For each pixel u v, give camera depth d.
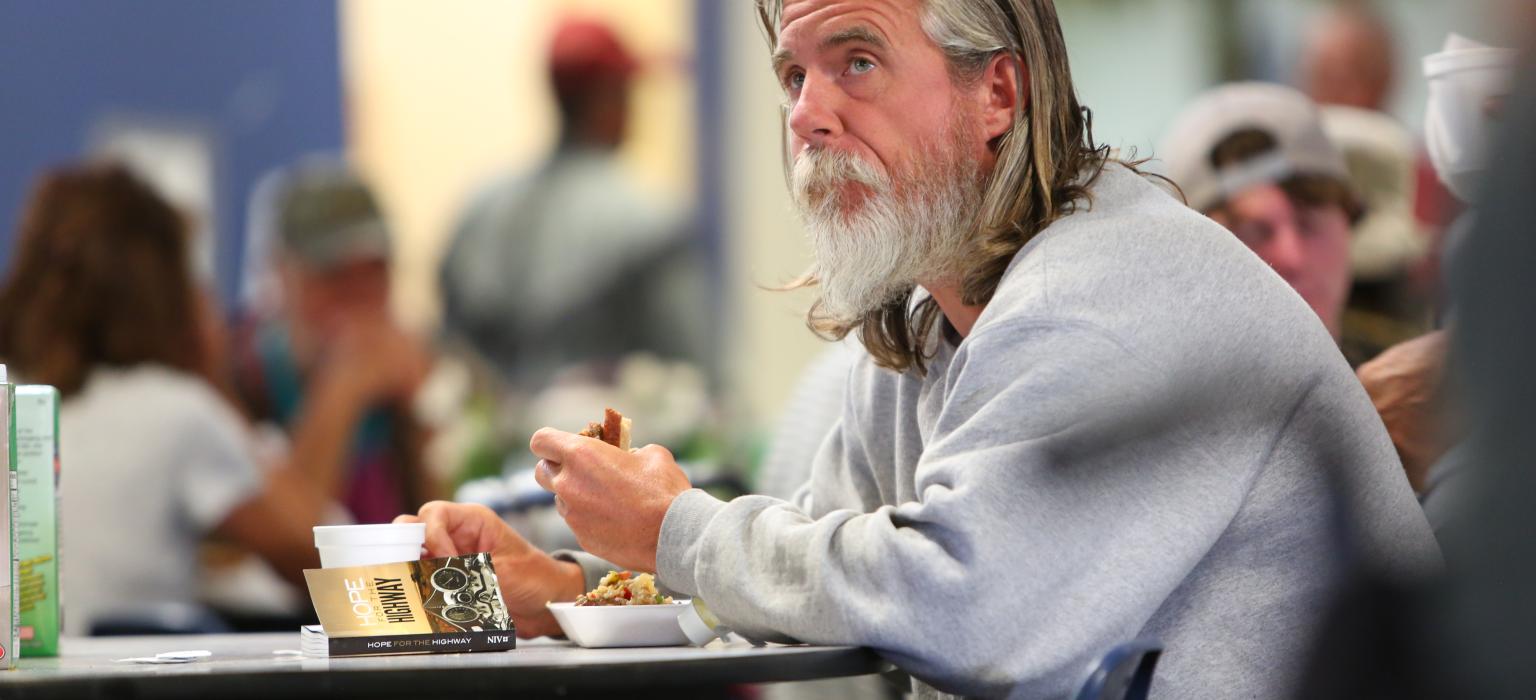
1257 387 3.07
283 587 6.98
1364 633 2.00
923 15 3.34
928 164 3.35
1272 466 3.11
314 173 8.35
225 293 9.89
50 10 9.71
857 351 3.98
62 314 6.53
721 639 3.28
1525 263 1.74
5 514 3.02
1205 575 3.12
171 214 6.74
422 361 8.15
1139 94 9.85
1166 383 2.98
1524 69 1.75
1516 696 1.77
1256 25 9.49
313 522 6.95
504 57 10.83
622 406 8.18
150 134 9.88
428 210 10.85
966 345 3.14
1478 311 1.77
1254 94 5.00
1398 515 3.19
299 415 8.07
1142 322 3.02
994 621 2.84
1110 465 2.93
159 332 6.64
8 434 3.04
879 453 3.80
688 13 10.85
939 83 3.36
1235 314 3.08
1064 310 3.03
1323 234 4.89
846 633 2.86
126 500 6.52
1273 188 4.87
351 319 8.07
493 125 10.86
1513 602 1.77
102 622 5.36
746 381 10.66
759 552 3.02
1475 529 1.80
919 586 2.84
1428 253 3.94
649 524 3.16
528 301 10.05
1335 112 5.23
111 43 9.82
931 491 2.92
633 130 10.53
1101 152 3.45
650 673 2.62
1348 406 3.19
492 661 2.67
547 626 3.63
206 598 6.92
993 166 3.41
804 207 3.44
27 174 9.70
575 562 3.71
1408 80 7.36
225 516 6.70
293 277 8.12
